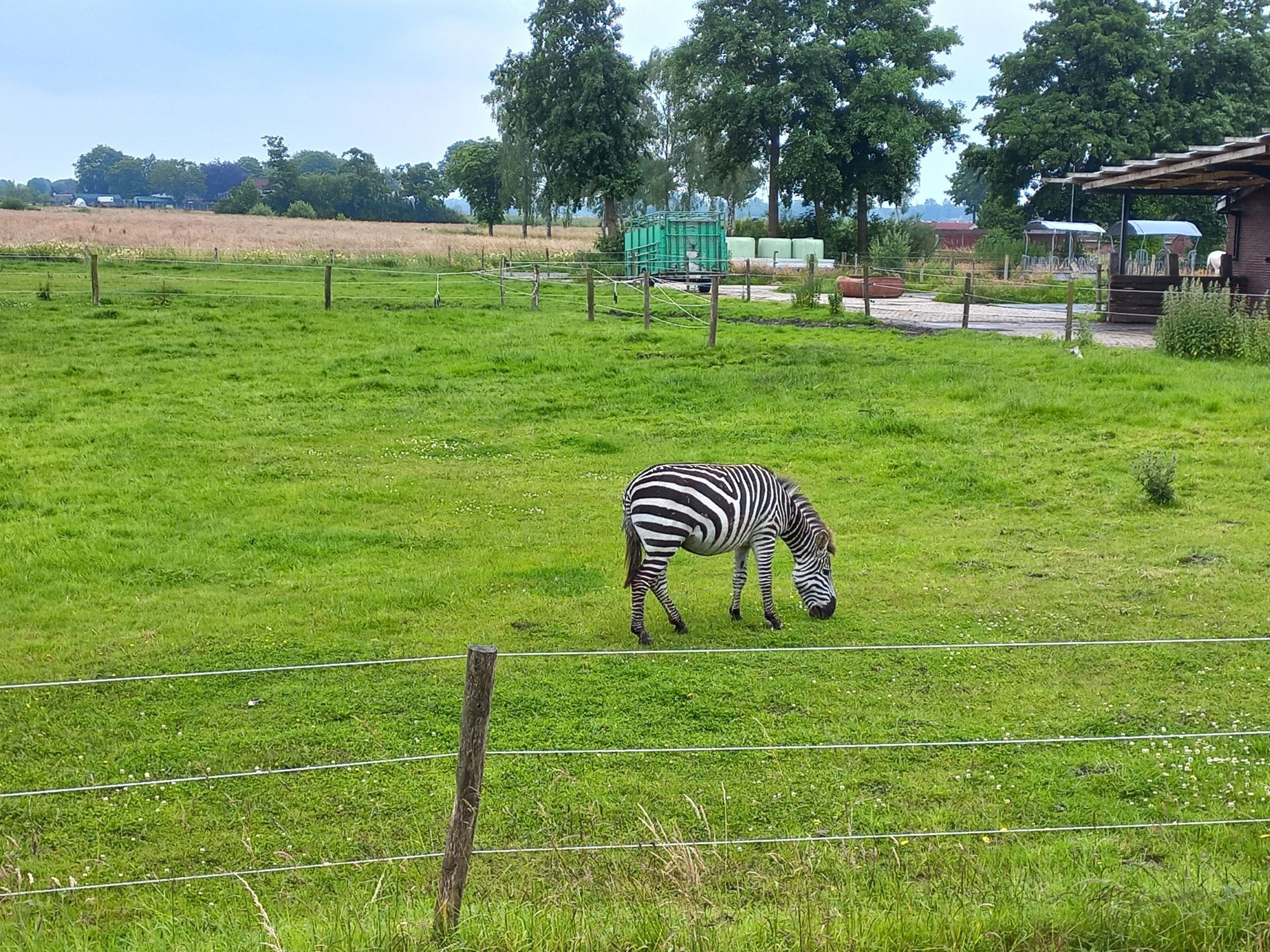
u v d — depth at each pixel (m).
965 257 57.41
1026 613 10.34
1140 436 16.72
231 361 22.48
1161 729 7.96
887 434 17.42
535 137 68.31
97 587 11.27
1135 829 6.49
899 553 12.32
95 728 8.05
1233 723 8.03
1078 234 58.47
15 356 22.31
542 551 12.53
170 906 5.84
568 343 24.78
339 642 9.74
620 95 65.56
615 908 5.38
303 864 6.23
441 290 35.59
